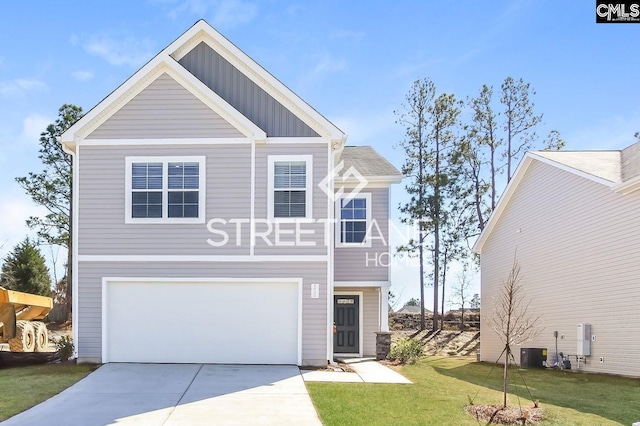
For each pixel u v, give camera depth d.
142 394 10.11
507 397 10.83
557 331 17.22
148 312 13.59
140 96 13.94
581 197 16.11
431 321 28.14
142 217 13.69
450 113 27.45
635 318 13.65
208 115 13.90
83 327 13.47
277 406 9.27
